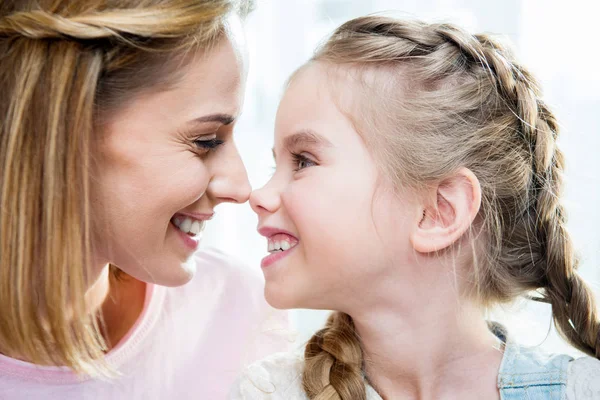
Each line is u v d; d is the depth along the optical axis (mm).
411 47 935
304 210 891
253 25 1673
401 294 898
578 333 929
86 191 833
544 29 1426
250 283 1180
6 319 876
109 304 1059
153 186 860
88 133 820
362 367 945
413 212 884
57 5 818
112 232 888
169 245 939
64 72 807
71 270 851
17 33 813
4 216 839
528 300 1024
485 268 925
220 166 949
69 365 905
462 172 883
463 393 914
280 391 948
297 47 1664
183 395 1041
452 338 909
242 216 1726
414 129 895
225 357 1095
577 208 1221
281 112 953
